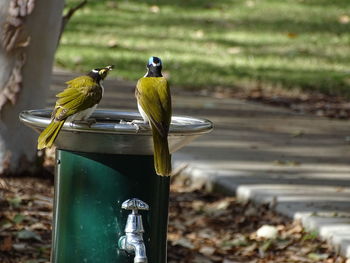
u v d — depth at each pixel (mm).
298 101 19641
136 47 25594
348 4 35344
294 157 14492
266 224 11602
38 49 11922
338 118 18188
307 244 10922
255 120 17281
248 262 10461
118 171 6957
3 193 11766
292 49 26594
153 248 7188
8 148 12164
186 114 17297
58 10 12023
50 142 6633
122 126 6699
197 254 10609
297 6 34750
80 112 6801
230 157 14195
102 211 6996
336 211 11609
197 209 12242
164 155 6598
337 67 24062
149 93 6754
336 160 14492
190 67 23016
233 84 21125
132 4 33594
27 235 10453
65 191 7078
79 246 7059
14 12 11703
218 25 30359
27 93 12023
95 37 26859
